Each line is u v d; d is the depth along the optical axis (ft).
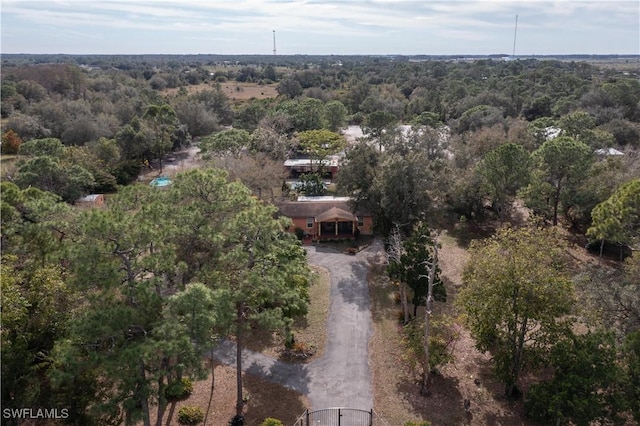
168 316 59.98
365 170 144.36
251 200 82.28
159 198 79.20
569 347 70.33
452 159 189.57
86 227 60.29
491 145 194.70
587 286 83.76
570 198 147.74
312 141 229.66
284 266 81.92
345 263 143.13
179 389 66.08
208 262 75.51
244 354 97.76
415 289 102.27
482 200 167.43
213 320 58.39
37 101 334.03
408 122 332.39
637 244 90.99
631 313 76.84
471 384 88.43
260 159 183.01
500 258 78.33
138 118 266.16
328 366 93.56
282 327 78.54
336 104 304.50
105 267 59.52
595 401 64.54
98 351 59.93
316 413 80.59
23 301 59.88
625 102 272.31
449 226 170.60
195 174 80.28
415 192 132.57
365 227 165.89
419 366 92.58
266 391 86.22
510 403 83.15
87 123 255.70
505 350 81.30
